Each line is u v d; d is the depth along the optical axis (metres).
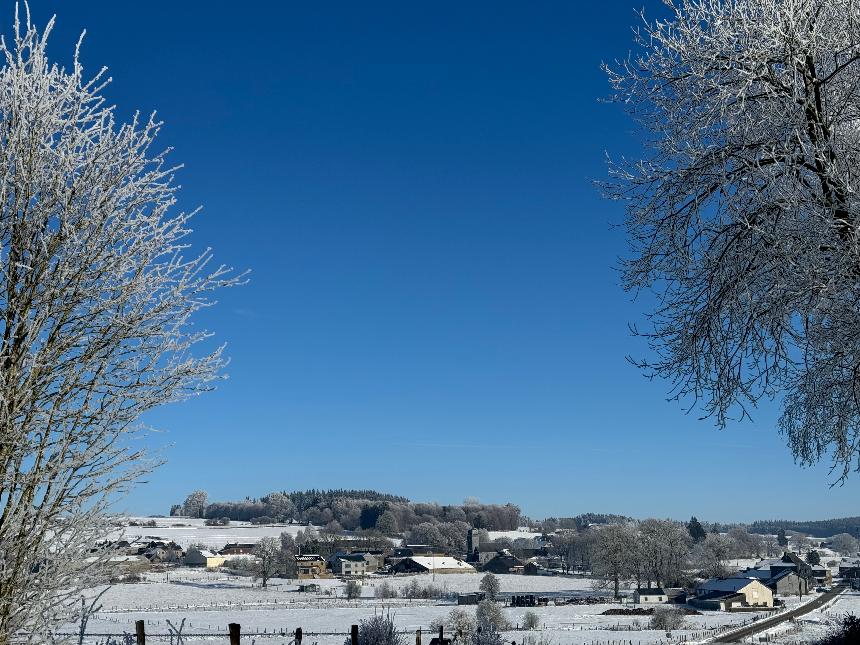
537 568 156.88
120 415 7.12
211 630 56.44
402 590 109.56
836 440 11.00
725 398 11.62
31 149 7.20
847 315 9.52
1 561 6.46
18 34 7.34
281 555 134.38
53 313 7.10
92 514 6.87
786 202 9.91
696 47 11.16
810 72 10.14
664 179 11.70
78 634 7.01
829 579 139.25
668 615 62.97
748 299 11.01
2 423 6.58
